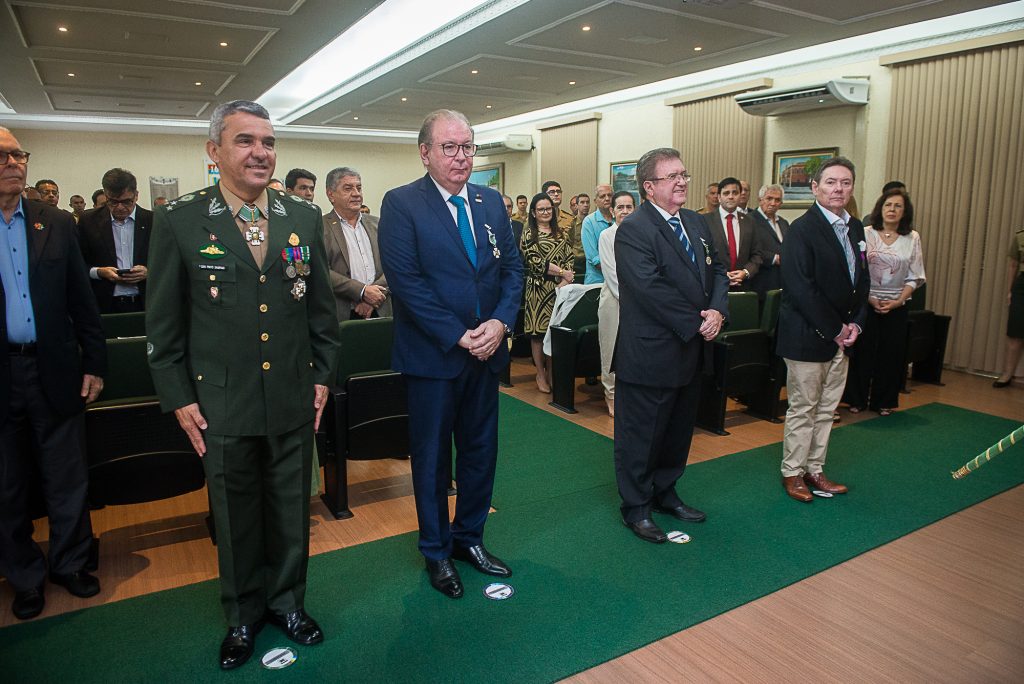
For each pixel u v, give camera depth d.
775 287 5.56
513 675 2.14
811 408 3.42
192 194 2.07
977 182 6.50
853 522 3.23
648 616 2.46
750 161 8.75
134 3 6.28
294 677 2.13
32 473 2.63
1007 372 5.89
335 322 2.32
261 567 2.29
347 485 3.67
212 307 2.04
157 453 2.95
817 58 7.90
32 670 2.16
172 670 2.17
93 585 2.62
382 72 9.10
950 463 3.99
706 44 7.38
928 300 6.96
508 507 3.40
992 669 2.19
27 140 13.75
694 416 3.18
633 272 2.89
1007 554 2.95
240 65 8.90
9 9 6.36
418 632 2.37
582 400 5.40
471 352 2.47
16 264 2.40
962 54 6.52
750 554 2.92
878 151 7.38
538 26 6.76
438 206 2.47
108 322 3.75
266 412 2.10
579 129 11.80
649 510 3.13
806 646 2.30
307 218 2.20
